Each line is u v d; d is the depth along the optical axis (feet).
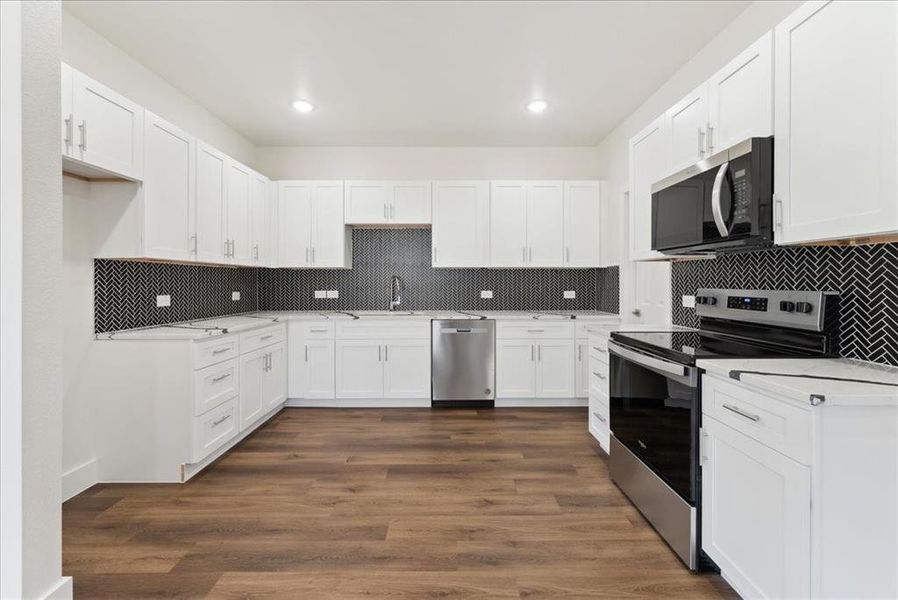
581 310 15.26
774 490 4.38
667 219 7.50
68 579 2.78
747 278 7.57
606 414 9.12
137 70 9.27
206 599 5.25
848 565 3.96
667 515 6.26
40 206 2.62
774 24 7.02
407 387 13.38
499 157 14.96
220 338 9.35
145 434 8.41
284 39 8.48
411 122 12.71
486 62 9.37
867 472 3.94
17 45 2.46
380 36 8.40
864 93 4.23
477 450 9.96
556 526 6.84
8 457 2.46
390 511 7.29
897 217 3.93
